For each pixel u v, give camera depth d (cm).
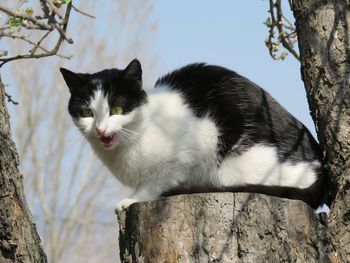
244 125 677
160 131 669
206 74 715
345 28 618
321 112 618
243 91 696
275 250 541
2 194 553
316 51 625
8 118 566
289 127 679
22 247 557
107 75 702
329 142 612
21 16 478
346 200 580
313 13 632
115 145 668
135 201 664
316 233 559
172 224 550
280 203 550
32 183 1855
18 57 589
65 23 531
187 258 543
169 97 696
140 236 557
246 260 536
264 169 666
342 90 608
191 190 672
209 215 546
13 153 560
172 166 671
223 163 675
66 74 699
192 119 680
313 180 648
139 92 682
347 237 568
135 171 679
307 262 549
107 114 670
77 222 1872
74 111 692
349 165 593
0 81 567
